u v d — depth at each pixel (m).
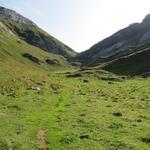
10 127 34.62
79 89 80.38
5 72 70.06
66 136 33.62
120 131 36.75
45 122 39.34
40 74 98.50
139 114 47.34
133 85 95.69
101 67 164.38
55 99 57.97
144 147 31.33
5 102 48.12
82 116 44.19
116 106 54.62
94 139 33.28
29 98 54.25
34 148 29.22
